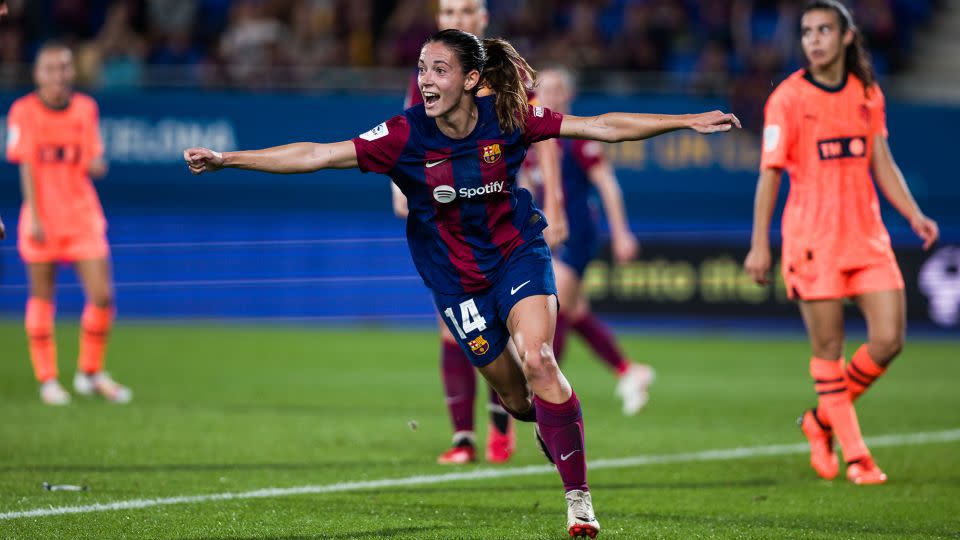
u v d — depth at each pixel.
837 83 22.30
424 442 26.83
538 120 16.50
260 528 17.50
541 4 66.75
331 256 57.00
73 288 56.47
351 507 19.27
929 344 51.06
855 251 22.28
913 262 52.59
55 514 18.33
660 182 55.75
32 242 32.84
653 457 25.08
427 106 16.16
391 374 40.16
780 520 18.55
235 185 56.94
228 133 56.59
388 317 56.72
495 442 24.47
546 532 17.36
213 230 56.97
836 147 22.19
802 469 23.66
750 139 55.72
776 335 53.34
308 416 30.75
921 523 18.39
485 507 19.38
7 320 54.72
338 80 61.12
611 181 32.81
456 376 24.28
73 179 33.22
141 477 21.77
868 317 22.58
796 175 22.59
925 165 55.19
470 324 17.06
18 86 58.19
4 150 56.62
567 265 29.61
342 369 41.38
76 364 41.59
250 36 63.78
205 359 43.69
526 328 16.36
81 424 28.50
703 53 63.12
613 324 54.88
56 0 65.56
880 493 21.02
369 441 26.86
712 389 37.44
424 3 64.31
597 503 19.97
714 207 55.88
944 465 24.14
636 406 32.47
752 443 27.14
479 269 16.91
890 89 64.19
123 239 57.00
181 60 64.38
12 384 36.47
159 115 56.62
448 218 16.78
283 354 45.53
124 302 57.22
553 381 16.39
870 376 22.78
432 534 17.19
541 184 27.88
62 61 32.72
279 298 57.00
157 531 17.20
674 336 53.03
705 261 54.09
